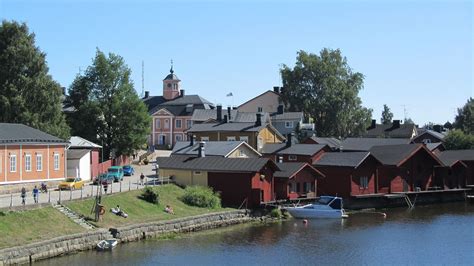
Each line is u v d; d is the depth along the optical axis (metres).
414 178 79.88
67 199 49.94
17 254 38.06
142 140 88.94
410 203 75.44
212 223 55.53
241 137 96.75
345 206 70.69
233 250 45.53
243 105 131.25
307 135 111.62
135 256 42.41
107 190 57.81
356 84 122.69
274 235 52.09
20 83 74.56
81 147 74.88
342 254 44.88
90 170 74.12
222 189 63.50
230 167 63.12
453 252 45.81
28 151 59.00
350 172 71.06
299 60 122.94
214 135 99.19
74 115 87.94
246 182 61.84
